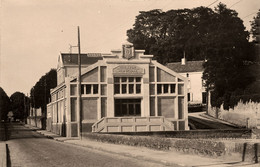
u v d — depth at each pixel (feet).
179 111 197.77
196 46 340.80
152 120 183.73
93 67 187.73
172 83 196.65
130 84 192.65
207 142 61.26
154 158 62.39
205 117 254.27
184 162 55.36
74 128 182.91
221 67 233.96
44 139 164.66
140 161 63.26
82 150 92.89
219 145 57.88
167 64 343.26
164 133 144.97
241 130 152.25
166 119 185.26
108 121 178.50
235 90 229.86
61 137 180.65
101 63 189.16
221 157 57.36
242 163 50.90
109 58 189.98
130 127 180.45
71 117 183.52
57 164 60.64
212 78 242.17
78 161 64.49
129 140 98.53
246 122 208.74
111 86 189.16
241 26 233.14
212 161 55.36
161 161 59.31
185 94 198.49
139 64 192.95
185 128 197.16
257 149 50.49
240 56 232.32
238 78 235.61
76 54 249.55
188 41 344.90
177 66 336.29
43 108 392.88
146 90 192.85
